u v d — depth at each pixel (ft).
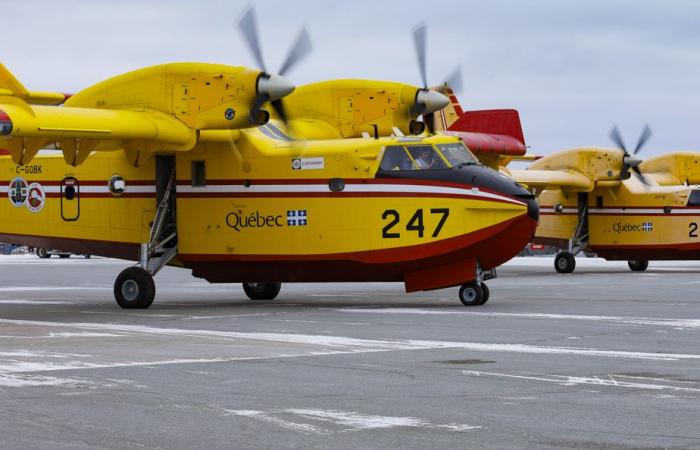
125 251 104.47
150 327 74.28
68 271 210.79
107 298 116.37
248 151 99.86
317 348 59.62
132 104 94.63
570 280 149.38
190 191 101.65
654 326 72.59
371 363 52.60
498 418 37.45
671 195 177.99
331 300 107.76
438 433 34.83
